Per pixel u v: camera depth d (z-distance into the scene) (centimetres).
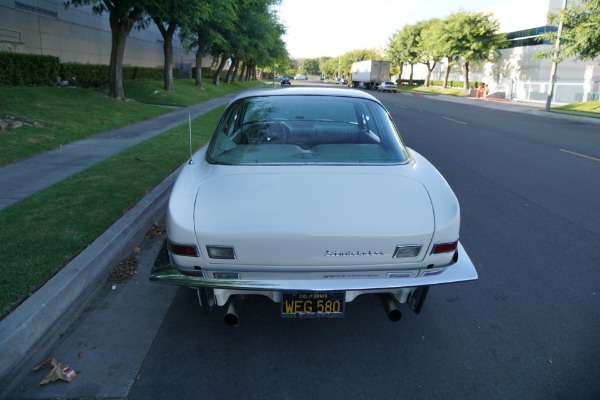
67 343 298
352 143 345
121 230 439
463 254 293
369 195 276
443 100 3775
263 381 267
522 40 4325
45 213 480
